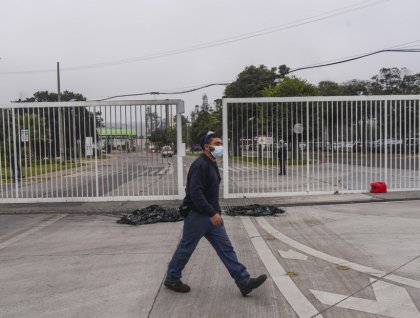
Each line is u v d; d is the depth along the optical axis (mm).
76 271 5418
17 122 11602
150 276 5152
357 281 4781
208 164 4449
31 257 6133
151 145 11109
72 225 8391
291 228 7605
